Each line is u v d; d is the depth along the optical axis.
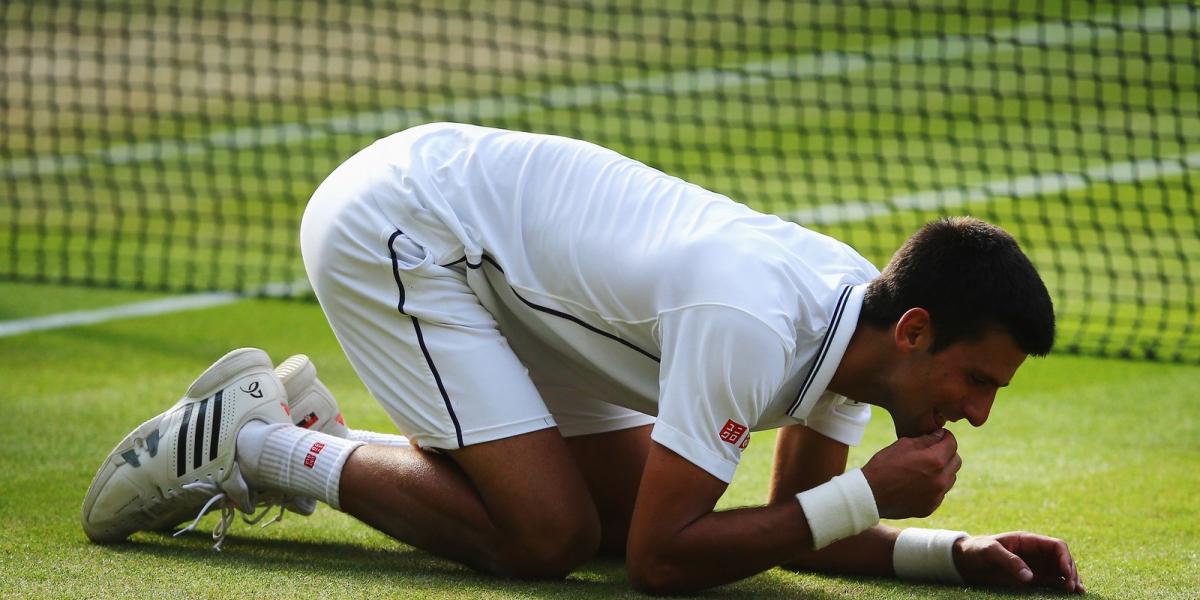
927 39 45.16
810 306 8.94
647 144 35.16
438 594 9.18
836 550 10.12
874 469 8.91
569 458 9.78
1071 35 43.59
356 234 9.87
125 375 17.25
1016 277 8.57
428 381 9.66
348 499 9.99
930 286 8.66
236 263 25.30
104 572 9.54
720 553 8.88
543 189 9.80
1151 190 29.84
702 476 8.78
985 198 29.61
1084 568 10.30
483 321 9.82
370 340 9.95
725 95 40.38
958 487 12.94
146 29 49.06
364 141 35.81
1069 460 14.00
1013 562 9.48
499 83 41.94
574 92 41.44
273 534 11.00
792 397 9.11
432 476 9.76
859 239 26.73
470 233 9.77
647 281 9.05
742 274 8.73
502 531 9.56
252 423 10.27
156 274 24.28
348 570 9.82
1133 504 12.30
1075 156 32.88
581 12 53.22
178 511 10.32
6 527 10.76
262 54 46.97
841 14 48.94
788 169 32.66
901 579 10.00
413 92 42.09
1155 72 39.75
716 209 9.41
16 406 15.38
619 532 10.85
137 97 41.31
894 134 35.59
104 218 28.66
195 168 33.09
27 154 34.41
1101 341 20.44
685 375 8.70
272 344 19.36
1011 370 8.73
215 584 9.30
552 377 10.59
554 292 9.52
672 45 47.53
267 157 34.28
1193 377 18.14
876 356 8.95
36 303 21.73
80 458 13.19
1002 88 39.50
